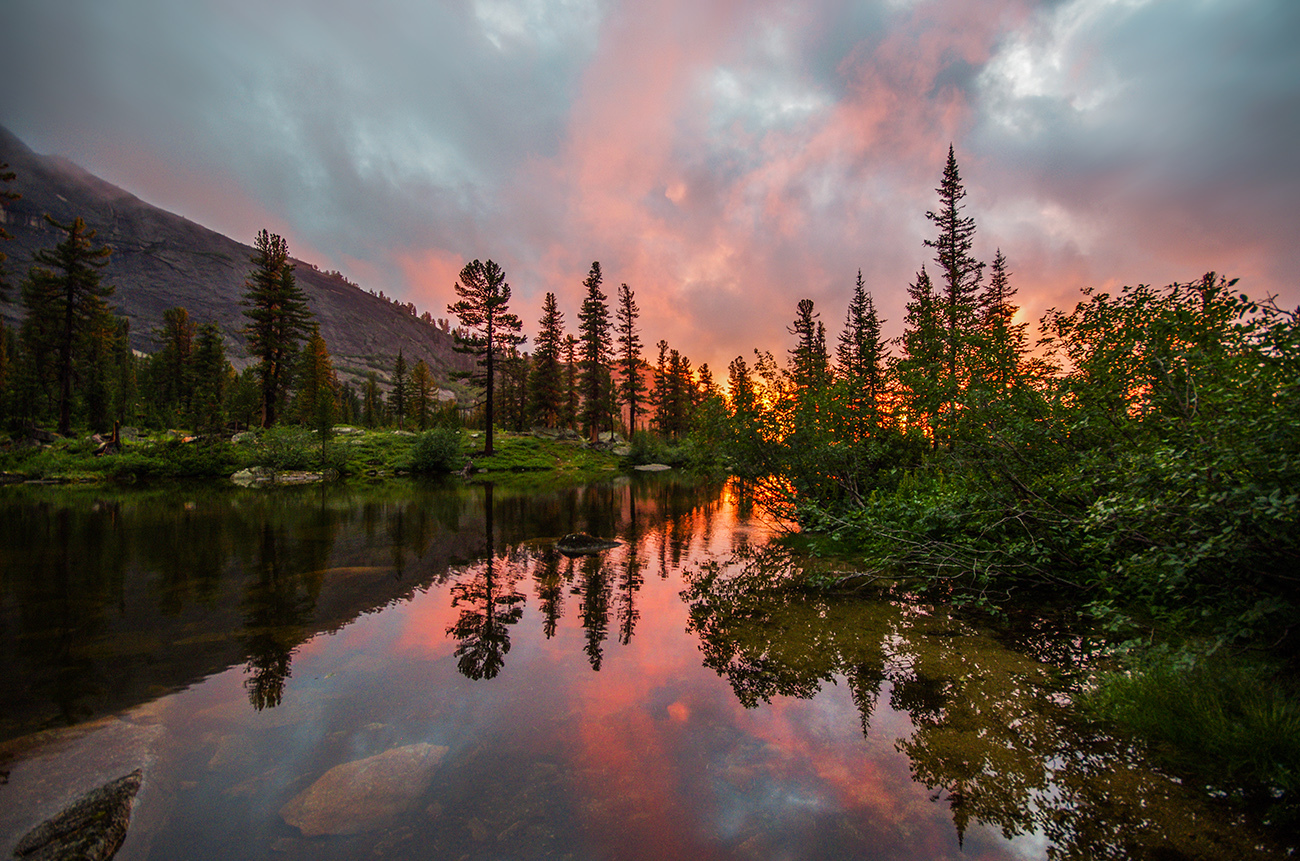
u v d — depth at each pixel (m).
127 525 12.38
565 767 3.13
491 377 38.75
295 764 3.15
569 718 3.74
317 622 5.85
